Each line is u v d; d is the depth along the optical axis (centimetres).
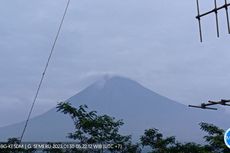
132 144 2761
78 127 2539
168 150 2717
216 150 2620
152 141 2800
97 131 2523
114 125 2581
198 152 2647
